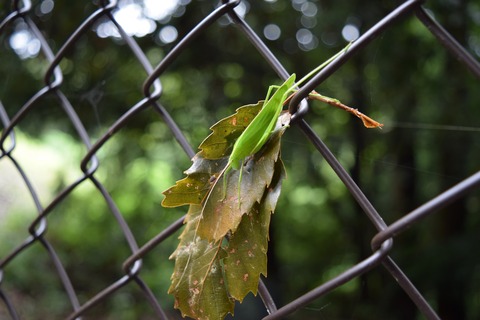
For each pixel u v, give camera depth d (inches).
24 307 266.7
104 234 315.3
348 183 29.6
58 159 383.6
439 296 176.6
